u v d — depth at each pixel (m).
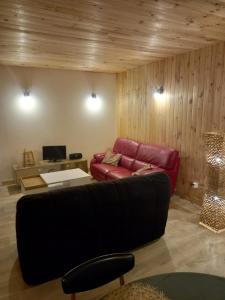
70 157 5.36
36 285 2.16
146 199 2.59
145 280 1.38
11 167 5.08
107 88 5.92
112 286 2.16
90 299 2.02
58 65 4.85
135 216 2.54
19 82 4.91
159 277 1.41
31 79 5.01
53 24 2.57
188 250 2.67
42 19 2.44
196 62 3.76
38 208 1.98
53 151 5.26
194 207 3.82
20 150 5.12
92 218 2.25
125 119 5.78
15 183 5.02
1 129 4.89
